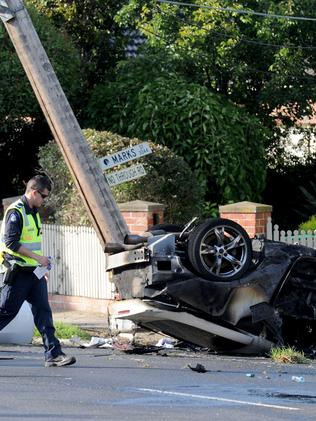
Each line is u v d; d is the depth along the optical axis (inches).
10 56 1769.2
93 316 1402.6
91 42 2025.1
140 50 1963.6
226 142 1749.5
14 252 824.3
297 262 986.7
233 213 1368.1
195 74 1911.9
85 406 668.1
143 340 1147.3
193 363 901.8
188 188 1560.0
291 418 642.2
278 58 1870.1
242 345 990.4
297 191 2042.3
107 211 1162.6
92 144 1542.8
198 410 661.3
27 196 831.7
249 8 1886.1
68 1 2007.9
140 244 955.3
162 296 951.6
